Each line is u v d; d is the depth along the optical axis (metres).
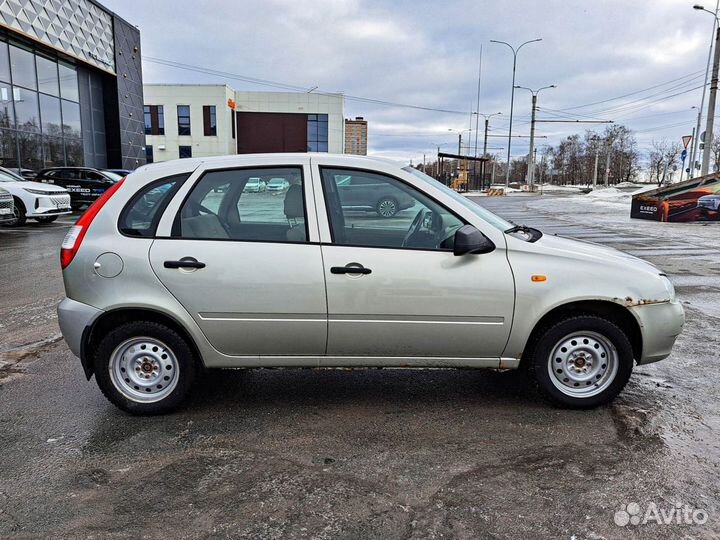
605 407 3.72
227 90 48.50
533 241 3.69
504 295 3.46
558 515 2.56
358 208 3.56
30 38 21.83
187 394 3.63
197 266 3.44
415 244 3.56
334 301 3.44
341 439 3.32
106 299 3.47
